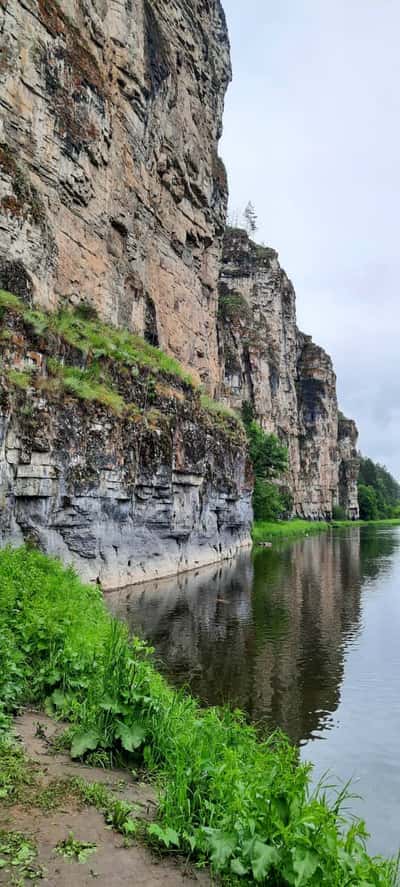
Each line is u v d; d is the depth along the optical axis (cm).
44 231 2566
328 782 968
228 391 8369
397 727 1184
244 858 461
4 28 2531
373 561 4441
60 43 2872
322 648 1762
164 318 4397
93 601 1357
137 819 521
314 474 11544
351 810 891
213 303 5734
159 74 4028
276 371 9862
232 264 9831
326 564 4209
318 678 1469
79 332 2712
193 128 4822
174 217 4578
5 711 718
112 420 2527
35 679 788
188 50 4681
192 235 4919
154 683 820
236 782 560
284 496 9300
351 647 1781
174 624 1969
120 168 3541
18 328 2070
